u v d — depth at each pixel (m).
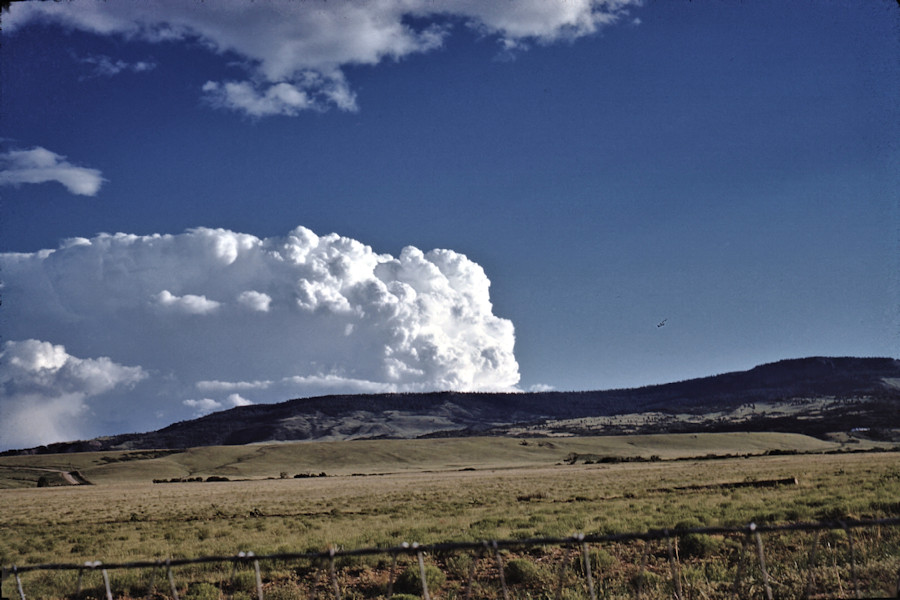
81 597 17.77
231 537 32.19
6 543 35.94
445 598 15.14
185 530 38.34
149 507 67.25
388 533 27.56
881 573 12.52
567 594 13.86
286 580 18.50
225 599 16.19
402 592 15.79
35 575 22.27
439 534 26.14
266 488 114.12
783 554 16.47
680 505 33.88
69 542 35.00
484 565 18.53
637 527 23.56
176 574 20.00
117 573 20.45
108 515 57.78
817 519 22.62
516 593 14.99
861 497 28.78
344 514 45.06
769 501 31.59
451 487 82.12
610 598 13.18
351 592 16.39
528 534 22.94
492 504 46.31
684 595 12.96
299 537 29.58
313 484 128.00
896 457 94.12
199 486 142.88
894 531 16.98
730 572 14.94
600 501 42.78
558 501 45.62
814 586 12.60
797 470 67.50
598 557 16.72
